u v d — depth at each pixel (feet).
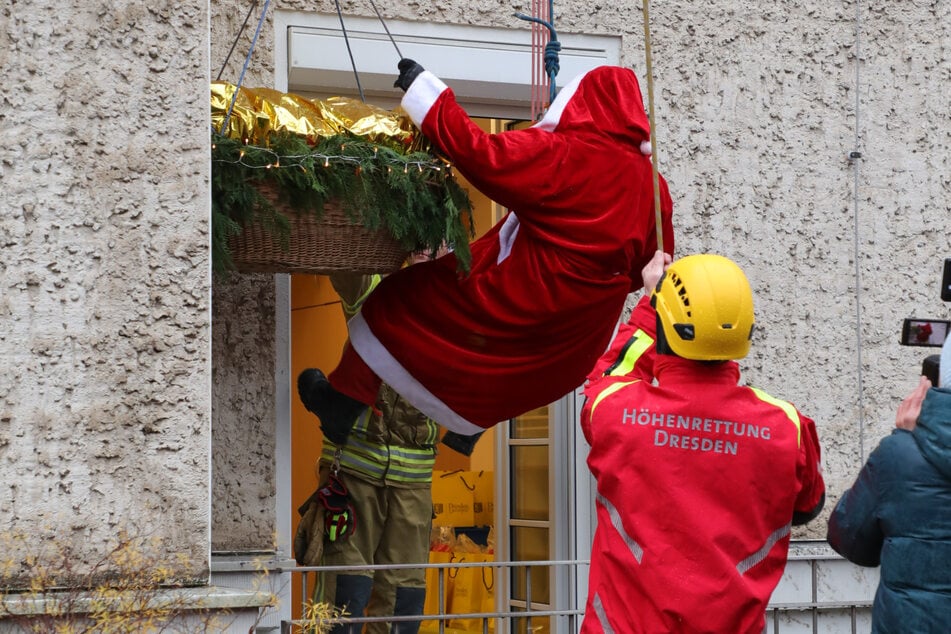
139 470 14.66
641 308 15.62
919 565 15.02
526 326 16.89
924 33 25.54
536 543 25.79
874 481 15.48
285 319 21.36
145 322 14.82
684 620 13.37
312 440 33.37
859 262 24.89
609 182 16.80
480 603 31.81
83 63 14.83
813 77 24.88
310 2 22.06
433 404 17.34
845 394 24.64
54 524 14.35
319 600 21.29
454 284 17.12
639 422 13.91
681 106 24.12
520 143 16.56
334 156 16.56
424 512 22.66
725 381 14.08
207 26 15.25
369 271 17.44
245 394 21.03
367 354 17.33
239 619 14.56
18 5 14.69
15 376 14.38
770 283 24.40
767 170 24.52
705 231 24.11
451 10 22.93
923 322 18.52
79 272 14.65
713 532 13.55
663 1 24.16
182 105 15.11
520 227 17.26
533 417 26.05
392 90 23.08
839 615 24.09
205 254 15.07
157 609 14.12
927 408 15.15
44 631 13.73
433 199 17.06
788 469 13.88
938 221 25.40
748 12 24.58
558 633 24.23
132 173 14.89
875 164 25.12
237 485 20.90
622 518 13.82
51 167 14.65
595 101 17.19
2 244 14.46
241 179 16.24
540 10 20.72
